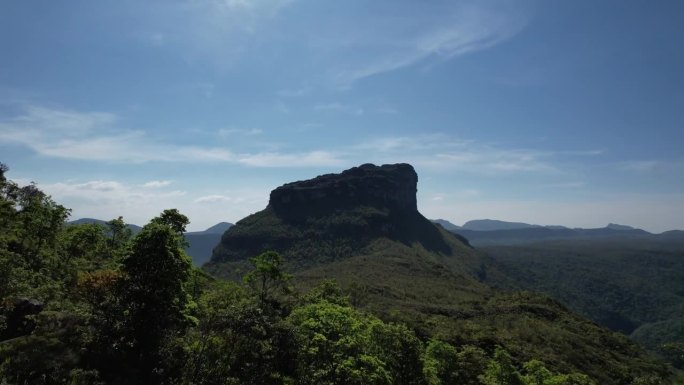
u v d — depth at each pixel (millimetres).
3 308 29516
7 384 23203
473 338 77625
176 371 30250
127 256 31188
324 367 36906
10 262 36156
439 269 181625
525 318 105375
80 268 52312
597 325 119250
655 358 102688
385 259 182375
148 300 30484
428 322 87625
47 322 28844
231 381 30297
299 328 39531
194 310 39344
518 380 47719
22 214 58562
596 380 72750
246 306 36688
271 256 54500
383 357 41188
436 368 48594
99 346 28531
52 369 25297
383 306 99562
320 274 148375
